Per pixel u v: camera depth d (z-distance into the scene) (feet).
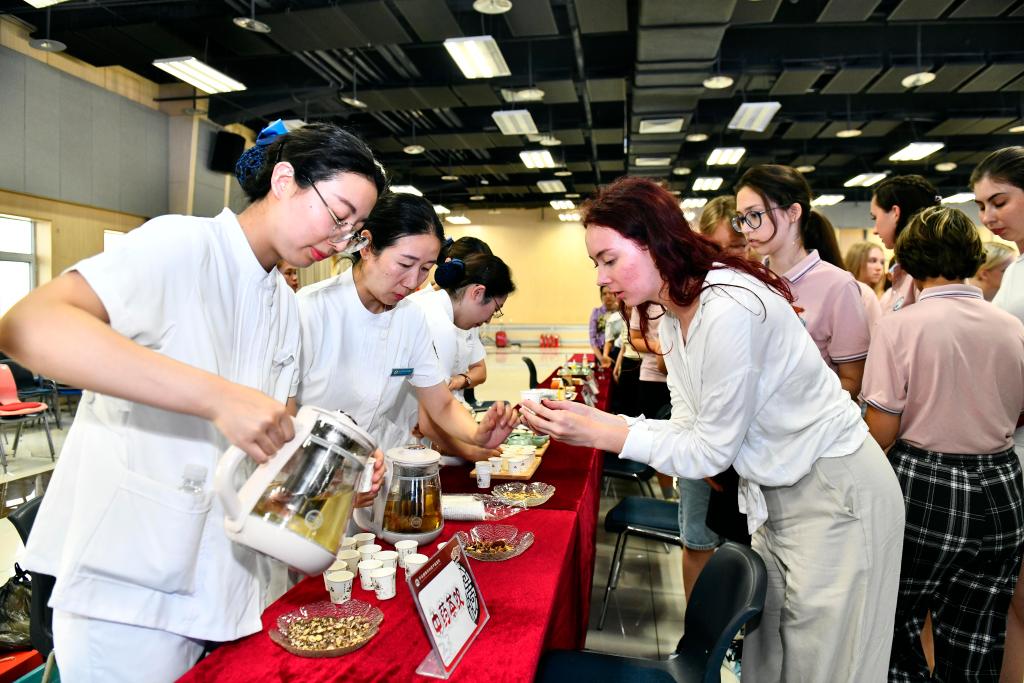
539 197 52.29
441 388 6.18
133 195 29.94
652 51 21.12
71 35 22.40
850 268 13.33
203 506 3.45
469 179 46.29
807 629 4.80
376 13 19.52
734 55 23.56
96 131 27.86
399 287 5.18
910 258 5.86
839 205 50.88
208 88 23.03
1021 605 6.42
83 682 3.45
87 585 3.35
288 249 3.70
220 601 3.61
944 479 5.55
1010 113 29.76
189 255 3.44
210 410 2.92
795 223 7.14
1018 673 6.50
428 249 5.07
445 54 25.55
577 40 22.36
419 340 5.97
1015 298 6.78
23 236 26.12
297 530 3.33
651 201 4.55
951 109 30.04
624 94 27.20
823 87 26.43
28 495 16.07
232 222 3.76
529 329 59.36
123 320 3.08
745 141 37.35
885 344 5.87
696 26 19.24
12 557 11.11
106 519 3.35
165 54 23.93
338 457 3.47
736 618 4.06
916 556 5.71
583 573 6.42
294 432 3.21
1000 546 5.57
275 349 4.13
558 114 32.94
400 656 3.46
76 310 2.82
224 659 3.43
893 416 5.83
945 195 45.52
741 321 4.45
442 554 3.68
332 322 5.38
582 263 58.29
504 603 4.06
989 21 21.27
